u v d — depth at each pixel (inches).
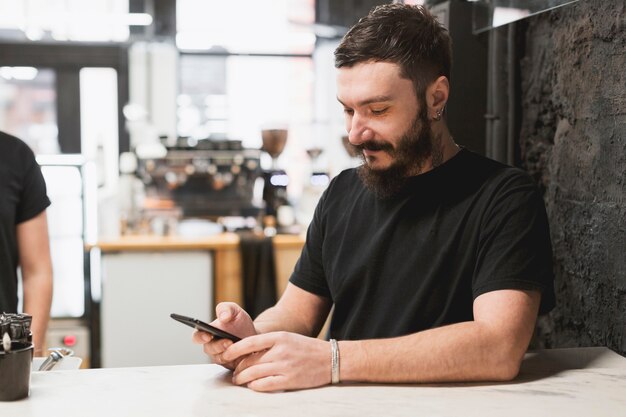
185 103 252.1
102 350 170.6
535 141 84.4
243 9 227.9
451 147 68.6
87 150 236.1
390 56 61.7
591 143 73.1
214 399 53.0
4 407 51.3
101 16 197.6
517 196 62.9
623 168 67.7
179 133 251.1
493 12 81.6
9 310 85.7
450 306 65.3
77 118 234.5
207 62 251.3
